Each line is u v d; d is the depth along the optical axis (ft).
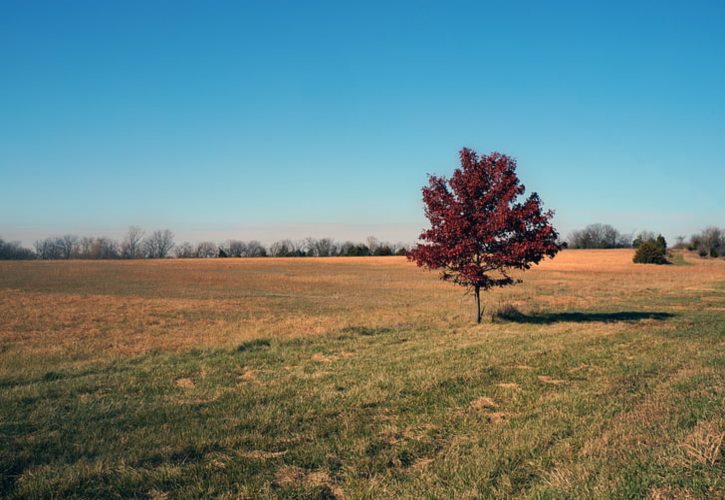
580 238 518.37
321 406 27.84
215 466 19.77
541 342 47.65
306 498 17.15
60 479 18.22
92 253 471.21
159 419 25.75
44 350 48.44
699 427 20.17
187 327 66.59
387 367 37.81
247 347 49.34
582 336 51.55
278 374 36.76
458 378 33.45
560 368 36.17
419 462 20.18
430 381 32.58
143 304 99.40
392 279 184.24
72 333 61.05
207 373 37.40
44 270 220.43
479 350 44.09
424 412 26.43
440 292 132.16
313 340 52.29
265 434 23.52
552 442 21.33
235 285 158.10
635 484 15.81
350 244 488.02
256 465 19.81
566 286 140.36
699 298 100.22
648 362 36.86
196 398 30.04
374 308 92.43
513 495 16.81
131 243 486.38
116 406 28.14
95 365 40.73
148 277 190.29
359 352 45.24
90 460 20.47
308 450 21.25
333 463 20.16
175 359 43.50
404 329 60.54
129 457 20.51
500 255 63.82
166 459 20.53
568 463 18.80
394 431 23.62
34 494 17.17
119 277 188.65
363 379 34.17
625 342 47.11
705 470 16.21
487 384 31.99
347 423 24.72
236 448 21.83
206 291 136.56
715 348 42.63
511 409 26.73
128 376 36.24
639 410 24.48
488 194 65.26
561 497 15.69
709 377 30.37
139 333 61.16
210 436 23.13
